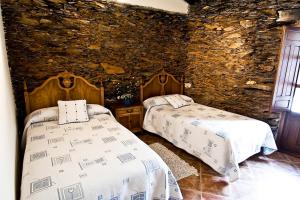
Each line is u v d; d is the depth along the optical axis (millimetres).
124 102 3752
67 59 3291
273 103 3188
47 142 2166
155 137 3830
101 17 3439
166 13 4055
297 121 3256
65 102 2996
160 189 1863
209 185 2447
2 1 2699
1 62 1659
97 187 1497
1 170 975
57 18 3092
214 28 3906
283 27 2893
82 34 3336
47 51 3111
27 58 2992
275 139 3449
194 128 2953
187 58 4469
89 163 1754
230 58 3754
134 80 4035
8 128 1578
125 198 1625
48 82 3139
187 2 4184
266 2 3174
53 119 2875
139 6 3701
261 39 3305
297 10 2887
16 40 2875
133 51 3891
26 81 3049
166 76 4355
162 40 4164
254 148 2887
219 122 3027
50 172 1610
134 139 2301
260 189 2398
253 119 3229
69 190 1428
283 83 3166
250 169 2824
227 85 3881
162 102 3945
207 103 4285
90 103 3531
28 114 3014
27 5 2859
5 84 1825
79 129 2566
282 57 2994
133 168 1709
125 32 3723
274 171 2783
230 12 3625
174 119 3303
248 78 3553
